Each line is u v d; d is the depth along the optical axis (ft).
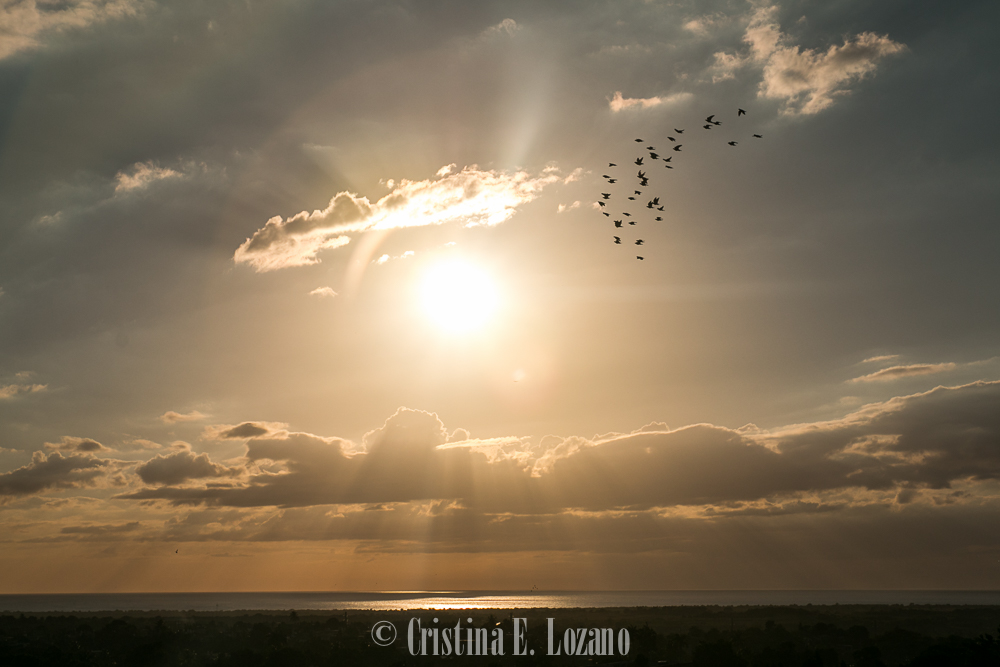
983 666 306.35
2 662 411.34
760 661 411.54
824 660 421.18
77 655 464.24
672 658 463.01
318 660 450.30
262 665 419.54
